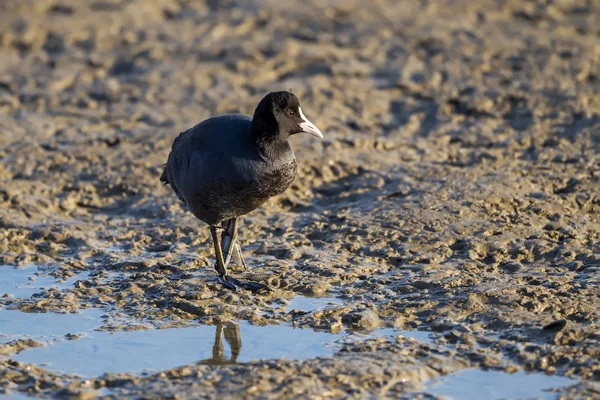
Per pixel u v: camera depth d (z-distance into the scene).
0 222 13.86
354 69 20.94
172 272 12.10
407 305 10.76
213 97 19.53
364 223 13.23
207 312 10.82
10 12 24.28
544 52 21.64
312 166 15.71
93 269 12.38
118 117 18.62
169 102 19.36
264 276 11.79
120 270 12.25
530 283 11.14
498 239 12.42
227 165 10.76
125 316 10.85
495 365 9.28
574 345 9.51
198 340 10.18
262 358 9.67
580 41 22.41
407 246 12.48
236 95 19.62
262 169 10.83
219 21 24.06
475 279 11.25
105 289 11.55
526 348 9.48
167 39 22.89
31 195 14.92
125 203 14.91
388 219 13.30
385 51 22.05
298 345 9.93
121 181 15.45
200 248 12.88
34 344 10.06
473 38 22.77
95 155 16.47
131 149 16.77
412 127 18.09
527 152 16.25
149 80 20.44
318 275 11.81
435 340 9.91
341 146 16.81
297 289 11.45
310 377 8.91
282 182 11.10
